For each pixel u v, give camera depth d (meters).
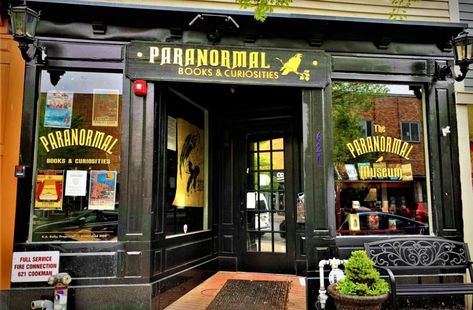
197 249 4.90
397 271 3.97
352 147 4.27
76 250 3.66
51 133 3.86
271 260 5.37
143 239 3.73
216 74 4.03
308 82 4.15
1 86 3.78
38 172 3.79
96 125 3.92
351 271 3.29
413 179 4.31
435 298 3.93
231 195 5.65
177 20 4.00
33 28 3.51
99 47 3.92
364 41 4.32
